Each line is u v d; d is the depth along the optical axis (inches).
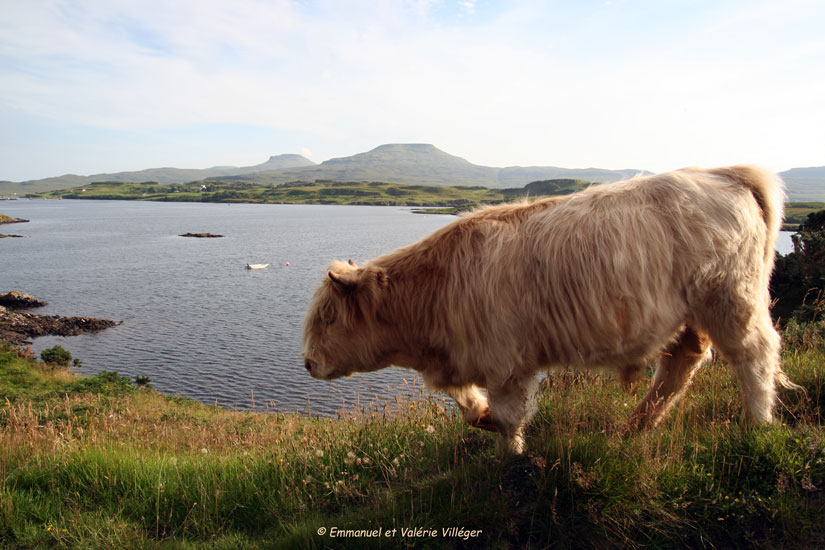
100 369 1050.1
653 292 138.6
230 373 1024.2
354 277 162.6
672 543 125.3
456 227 159.9
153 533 160.6
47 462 204.2
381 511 141.6
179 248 3425.2
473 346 148.3
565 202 152.3
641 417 165.5
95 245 3577.8
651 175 156.6
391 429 195.9
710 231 140.7
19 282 2123.5
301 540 136.9
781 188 155.9
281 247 3449.8
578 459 141.6
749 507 126.0
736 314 143.0
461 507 135.3
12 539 158.2
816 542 119.6
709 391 186.7
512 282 144.2
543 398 193.6
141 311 1619.1
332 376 171.9
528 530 131.2
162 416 546.3
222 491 169.2
